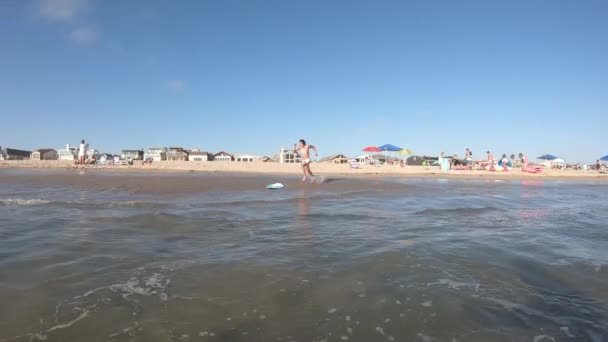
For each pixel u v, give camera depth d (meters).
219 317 2.88
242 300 3.19
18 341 2.46
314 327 2.77
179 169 35.59
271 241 5.21
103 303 3.07
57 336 2.54
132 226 6.10
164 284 3.51
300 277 3.76
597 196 13.81
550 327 2.88
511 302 3.31
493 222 7.25
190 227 6.08
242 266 4.07
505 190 15.36
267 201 9.48
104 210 7.68
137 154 89.69
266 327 2.75
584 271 4.21
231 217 7.01
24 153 93.19
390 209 8.57
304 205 8.91
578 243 5.57
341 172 31.75
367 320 2.90
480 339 2.67
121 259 4.27
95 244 4.92
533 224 7.18
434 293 3.44
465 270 4.11
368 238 5.48
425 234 5.87
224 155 89.81
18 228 5.86
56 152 90.00
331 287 3.52
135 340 2.52
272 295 3.31
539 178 28.55
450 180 22.30
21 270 3.84
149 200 9.31
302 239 5.36
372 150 44.81
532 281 3.85
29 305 3.00
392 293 3.41
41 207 8.01
